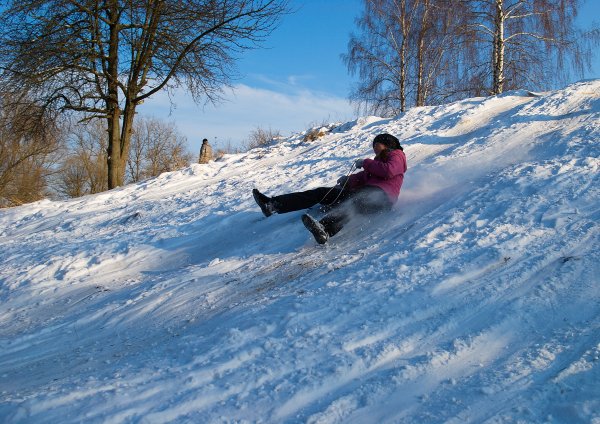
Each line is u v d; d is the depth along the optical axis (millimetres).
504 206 5051
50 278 6852
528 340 3068
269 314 3867
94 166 35438
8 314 5965
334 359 3082
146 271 6555
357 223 5863
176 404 2768
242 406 2727
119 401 2834
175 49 15836
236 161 12836
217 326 3959
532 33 19141
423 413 2539
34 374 3896
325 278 4520
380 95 23891
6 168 29750
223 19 15281
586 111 8141
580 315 3215
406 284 3934
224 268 5770
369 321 3488
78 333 4840
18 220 11312
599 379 2609
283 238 6266
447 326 3320
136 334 4469
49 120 16781
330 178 8984
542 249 4105
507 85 19672
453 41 20000
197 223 7863
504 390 2627
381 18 23391
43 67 15195
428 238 4781
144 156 39406
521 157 6766
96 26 15359
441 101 22891
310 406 2691
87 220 10000
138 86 16172
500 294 3586
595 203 4680
